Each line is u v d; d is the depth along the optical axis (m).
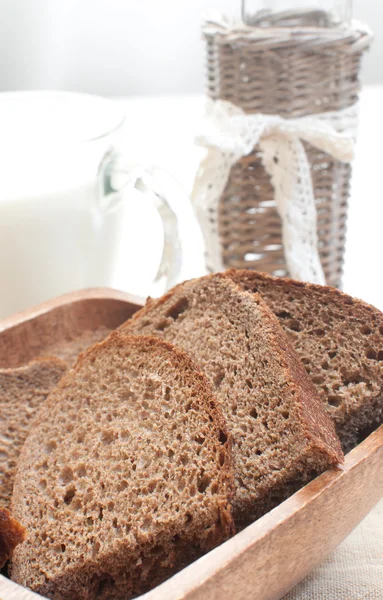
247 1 0.64
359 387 0.46
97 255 0.61
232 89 0.64
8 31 1.11
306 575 0.46
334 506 0.41
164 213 0.59
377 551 0.48
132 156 0.59
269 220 0.66
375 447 0.42
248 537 0.38
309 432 0.42
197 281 0.49
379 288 0.72
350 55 0.64
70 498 0.45
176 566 0.42
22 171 0.57
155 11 1.14
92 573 0.42
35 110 0.62
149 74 1.17
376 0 1.12
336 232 0.69
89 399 0.47
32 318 0.53
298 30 0.62
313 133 0.63
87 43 1.14
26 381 0.51
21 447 0.49
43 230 0.58
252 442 0.44
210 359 0.47
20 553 0.44
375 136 0.99
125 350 0.47
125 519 0.42
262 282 0.49
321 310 0.48
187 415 0.44
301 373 0.46
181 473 0.43
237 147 0.63
